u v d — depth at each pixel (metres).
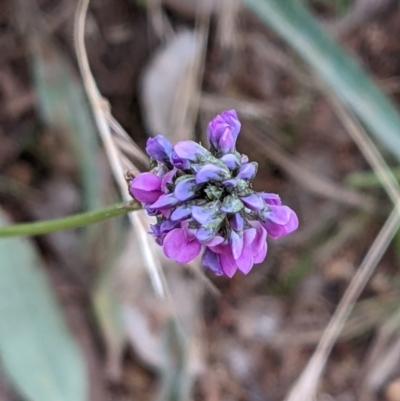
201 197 0.09
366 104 0.14
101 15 0.16
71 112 0.15
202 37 0.15
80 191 0.16
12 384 0.15
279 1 0.14
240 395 0.16
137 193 0.09
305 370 0.15
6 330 0.14
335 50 0.14
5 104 0.15
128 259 0.15
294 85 0.16
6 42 0.15
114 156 0.12
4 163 0.16
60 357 0.14
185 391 0.15
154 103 0.15
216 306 0.16
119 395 0.16
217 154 0.09
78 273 0.15
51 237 0.15
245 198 0.09
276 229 0.09
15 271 0.14
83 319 0.16
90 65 0.15
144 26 0.16
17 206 0.16
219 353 0.16
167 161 0.09
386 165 0.16
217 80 0.16
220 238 0.09
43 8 0.15
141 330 0.16
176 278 0.16
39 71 0.15
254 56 0.16
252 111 0.16
